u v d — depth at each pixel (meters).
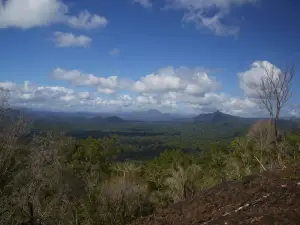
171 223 6.67
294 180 6.69
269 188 6.53
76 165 16.03
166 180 13.56
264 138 13.00
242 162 13.82
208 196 7.16
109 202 11.84
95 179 13.98
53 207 10.78
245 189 6.85
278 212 5.41
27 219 9.98
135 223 7.40
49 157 10.53
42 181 10.20
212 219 6.02
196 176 14.00
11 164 9.99
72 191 11.66
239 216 5.67
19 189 9.96
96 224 11.41
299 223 4.96
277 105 11.58
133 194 12.35
